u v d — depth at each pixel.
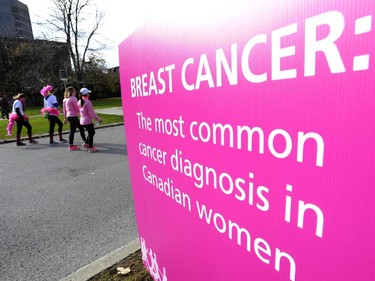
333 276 0.70
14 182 5.07
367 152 0.58
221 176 1.05
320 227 0.71
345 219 0.65
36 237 3.09
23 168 5.98
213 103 1.02
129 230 3.14
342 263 0.67
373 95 0.55
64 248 2.85
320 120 0.66
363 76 0.56
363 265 0.63
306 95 0.68
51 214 3.65
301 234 0.77
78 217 3.52
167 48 1.26
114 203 3.90
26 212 3.76
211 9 0.95
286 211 0.80
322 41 0.63
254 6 0.79
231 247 1.07
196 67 1.08
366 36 0.55
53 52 30.92
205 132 1.09
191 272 1.41
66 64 30.88
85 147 7.34
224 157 1.01
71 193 4.38
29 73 29.83
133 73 1.69
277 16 0.73
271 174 0.83
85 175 5.27
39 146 8.40
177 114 1.27
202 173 1.17
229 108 0.95
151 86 1.48
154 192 1.68
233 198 1.01
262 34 0.78
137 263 2.40
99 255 2.71
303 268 0.78
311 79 0.67
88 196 4.21
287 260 0.83
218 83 0.98
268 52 0.77
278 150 0.79
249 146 0.89
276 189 0.82
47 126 12.44
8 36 31.17
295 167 0.75
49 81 29.12
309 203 0.73
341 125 0.62
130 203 3.88
